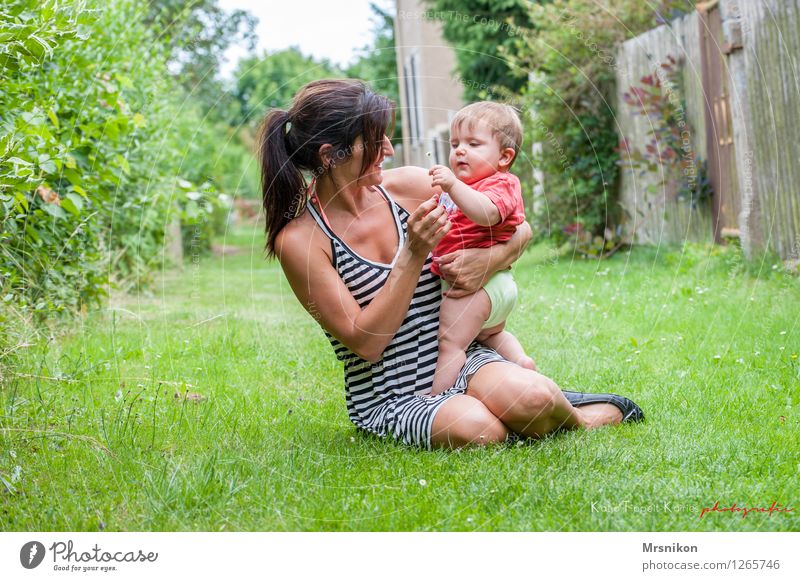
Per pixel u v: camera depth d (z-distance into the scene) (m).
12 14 2.72
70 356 3.50
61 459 2.32
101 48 4.66
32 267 3.67
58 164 3.08
